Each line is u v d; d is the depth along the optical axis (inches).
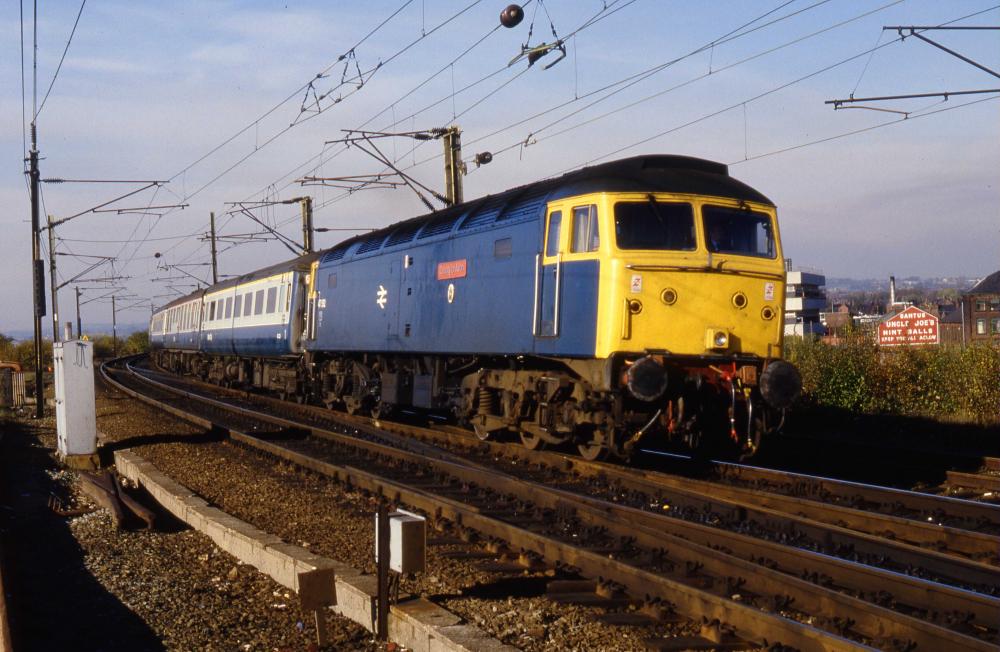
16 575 323.6
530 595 269.7
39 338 993.5
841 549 309.1
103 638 259.4
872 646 214.5
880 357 770.8
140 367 2333.9
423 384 664.4
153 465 540.4
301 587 244.5
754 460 550.9
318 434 659.4
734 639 225.1
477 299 556.1
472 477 440.8
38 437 765.9
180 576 321.4
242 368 1257.4
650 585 252.7
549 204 490.0
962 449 590.6
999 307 2305.6
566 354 469.1
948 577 276.7
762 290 469.7
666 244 455.5
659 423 468.4
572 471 482.6
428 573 294.2
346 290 795.4
